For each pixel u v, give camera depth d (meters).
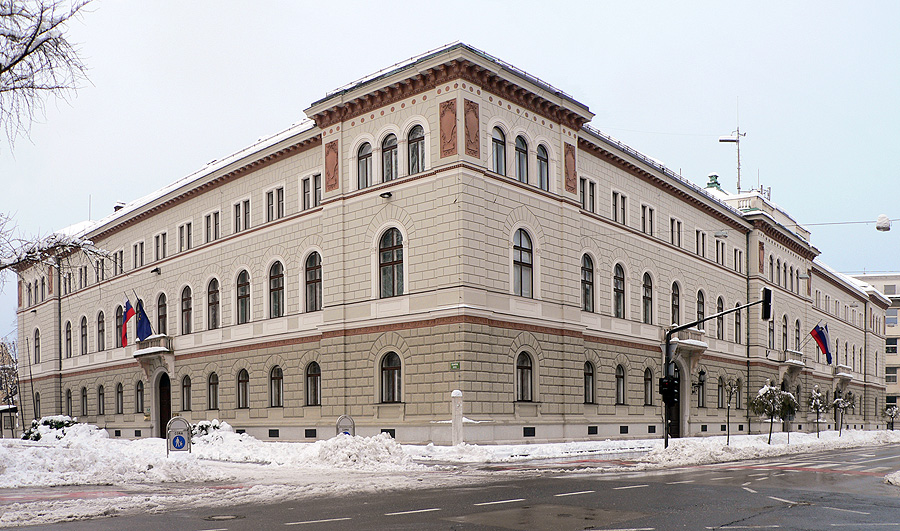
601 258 44.25
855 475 24.25
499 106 37.59
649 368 47.81
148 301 55.03
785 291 67.50
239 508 16.03
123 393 57.75
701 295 55.16
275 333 43.72
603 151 44.91
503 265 36.94
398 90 37.94
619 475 23.75
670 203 52.22
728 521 14.09
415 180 36.88
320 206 41.38
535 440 37.25
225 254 48.09
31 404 71.12
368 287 38.56
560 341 39.81
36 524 14.09
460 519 14.30
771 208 68.31
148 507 16.28
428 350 35.66
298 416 41.72
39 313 70.56
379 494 18.44
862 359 95.75
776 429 63.84
